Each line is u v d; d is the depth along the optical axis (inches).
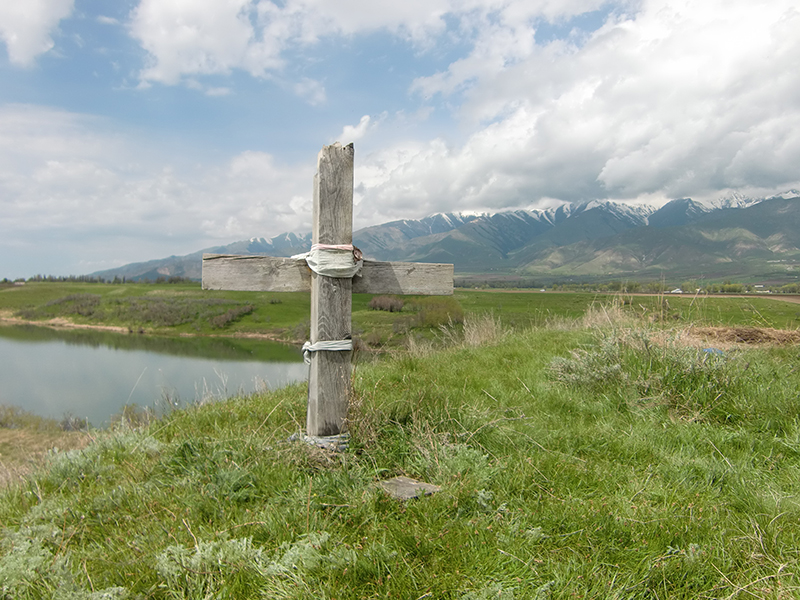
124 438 163.3
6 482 148.3
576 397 207.0
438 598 82.7
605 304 389.7
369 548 92.8
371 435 149.3
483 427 163.2
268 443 147.9
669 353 217.5
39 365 1798.7
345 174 148.4
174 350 2023.9
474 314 446.3
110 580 89.7
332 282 147.6
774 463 142.5
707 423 173.3
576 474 132.8
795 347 263.3
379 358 310.2
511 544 97.3
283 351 1788.9
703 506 115.4
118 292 4005.9
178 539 100.7
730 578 90.0
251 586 86.0
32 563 90.2
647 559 93.4
